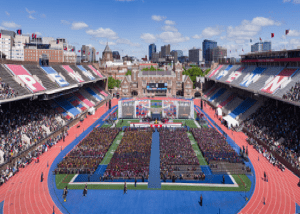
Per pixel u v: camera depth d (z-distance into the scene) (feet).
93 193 136.36
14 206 122.93
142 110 320.91
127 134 230.89
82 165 163.32
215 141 208.85
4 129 187.62
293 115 213.66
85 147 194.39
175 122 297.94
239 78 354.54
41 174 149.59
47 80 275.18
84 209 122.01
